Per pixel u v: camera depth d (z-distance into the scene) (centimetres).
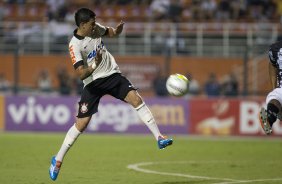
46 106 7800
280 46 3225
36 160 4822
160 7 9819
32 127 7831
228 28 9506
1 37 9369
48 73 8762
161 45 8881
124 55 8619
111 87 3316
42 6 10131
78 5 10012
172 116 7681
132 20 9862
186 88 3294
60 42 9012
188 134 7656
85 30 3198
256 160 5006
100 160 4866
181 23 9575
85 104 3303
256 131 7506
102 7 10050
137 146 6116
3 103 7888
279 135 7456
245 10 9825
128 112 7662
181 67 8594
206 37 9175
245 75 7706
